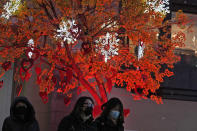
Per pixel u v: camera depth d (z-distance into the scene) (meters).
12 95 10.90
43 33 8.06
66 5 7.64
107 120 6.77
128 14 8.04
